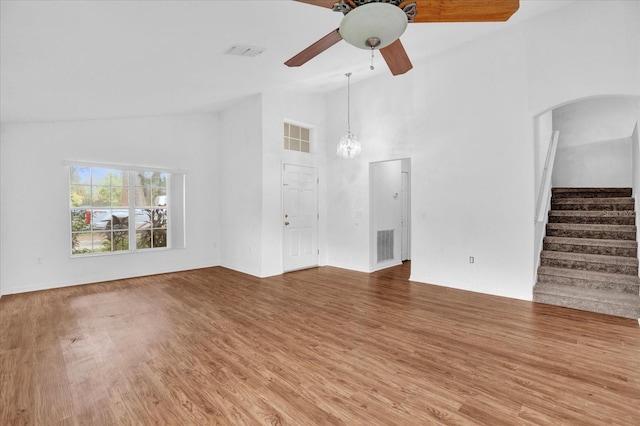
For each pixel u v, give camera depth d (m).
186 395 2.18
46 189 4.88
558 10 3.89
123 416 1.97
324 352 2.79
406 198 7.36
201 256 6.49
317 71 4.95
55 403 2.10
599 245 4.32
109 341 3.03
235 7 2.65
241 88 5.08
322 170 6.54
